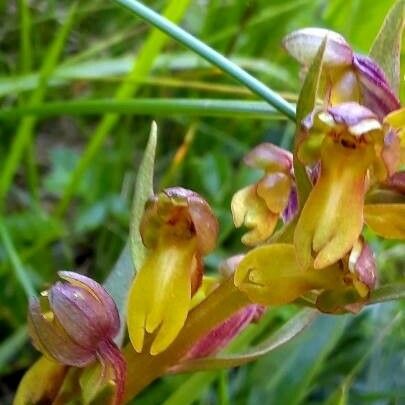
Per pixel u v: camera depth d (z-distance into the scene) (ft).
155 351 0.17
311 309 0.19
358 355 0.28
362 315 0.28
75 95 0.39
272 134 0.38
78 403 0.18
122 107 0.26
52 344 0.17
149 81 0.30
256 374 0.26
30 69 0.34
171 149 0.38
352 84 0.18
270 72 0.36
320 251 0.16
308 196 0.16
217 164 0.35
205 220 0.17
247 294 0.17
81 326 0.17
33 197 0.32
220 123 0.38
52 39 0.38
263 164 0.19
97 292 0.18
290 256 0.17
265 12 0.38
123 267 0.19
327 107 0.17
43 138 0.42
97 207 0.33
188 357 0.19
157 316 0.17
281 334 0.19
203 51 0.23
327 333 0.25
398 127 0.17
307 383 0.25
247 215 0.19
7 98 0.36
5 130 0.36
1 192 0.30
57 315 0.17
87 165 0.30
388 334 0.28
